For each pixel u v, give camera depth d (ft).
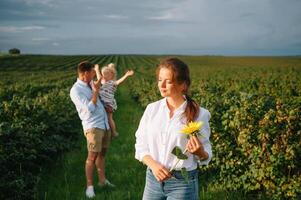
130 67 261.85
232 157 22.22
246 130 20.74
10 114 29.73
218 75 115.14
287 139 19.25
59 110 37.55
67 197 21.39
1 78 150.92
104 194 22.00
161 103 11.68
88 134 21.67
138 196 21.54
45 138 27.25
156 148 11.44
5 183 19.15
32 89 68.08
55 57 380.37
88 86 22.20
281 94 49.49
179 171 11.08
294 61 336.08
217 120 24.17
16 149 22.18
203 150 10.43
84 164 28.32
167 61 11.07
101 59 366.02
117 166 28.27
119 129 45.24
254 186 20.27
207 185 22.48
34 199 20.21
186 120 11.17
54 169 26.53
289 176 19.10
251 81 70.95
